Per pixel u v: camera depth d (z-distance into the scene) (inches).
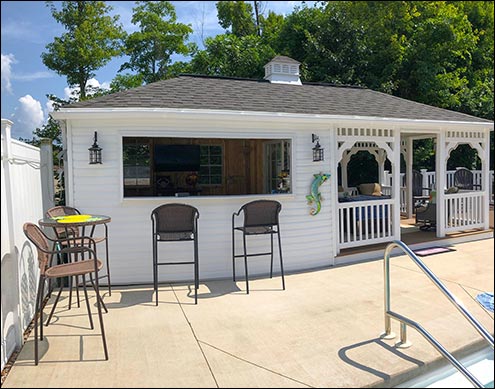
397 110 331.3
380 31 710.5
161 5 709.9
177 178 369.4
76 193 233.6
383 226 312.7
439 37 692.1
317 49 668.1
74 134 232.2
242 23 828.6
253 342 157.8
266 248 264.2
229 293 223.1
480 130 359.6
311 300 208.1
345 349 150.6
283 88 342.3
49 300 216.2
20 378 130.7
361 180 633.6
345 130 288.7
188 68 705.0
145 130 237.6
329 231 283.0
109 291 223.0
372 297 211.2
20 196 171.3
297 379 129.7
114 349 152.4
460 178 474.6
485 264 275.4
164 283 245.8
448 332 164.9
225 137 250.8
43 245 155.3
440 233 343.3
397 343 154.4
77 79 601.0
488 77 757.3
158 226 213.3
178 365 139.4
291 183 270.8
